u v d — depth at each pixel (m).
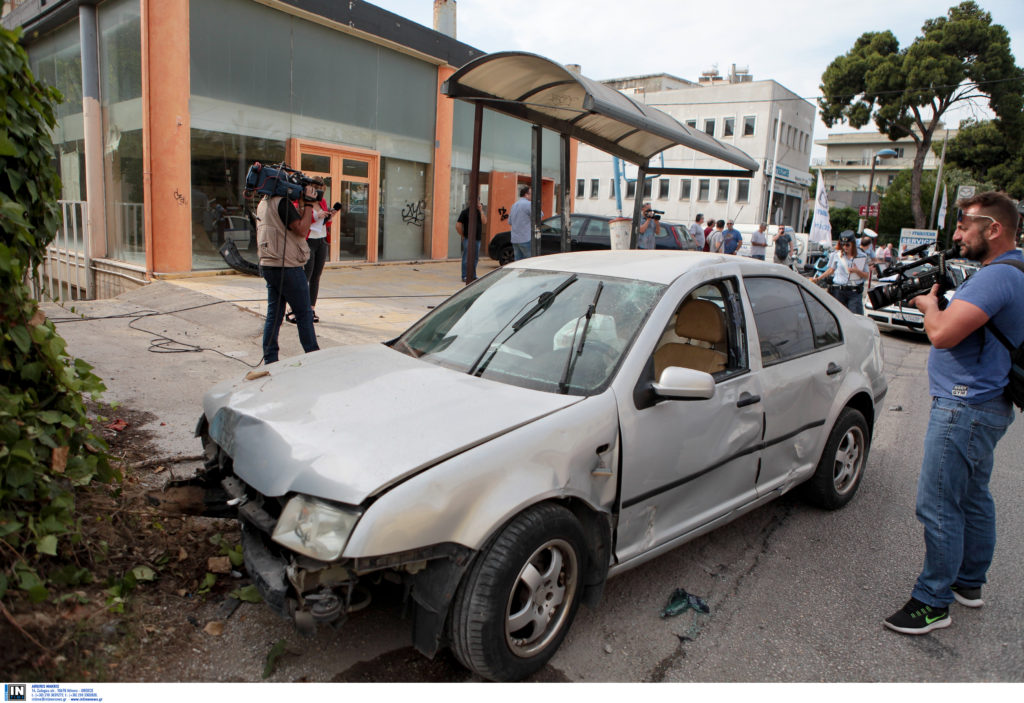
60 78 14.55
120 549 3.18
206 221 12.45
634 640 3.16
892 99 39.47
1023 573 4.02
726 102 47.28
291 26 13.35
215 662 2.73
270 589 2.54
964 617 3.54
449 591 2.49
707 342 3.75
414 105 16.34
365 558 2.35
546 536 2.69
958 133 43.97
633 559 3.17
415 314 9.84
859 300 11.34
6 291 3.00
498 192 19.30
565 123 9.54
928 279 3.39
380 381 3.25
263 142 13.20
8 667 2.43
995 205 3.14
